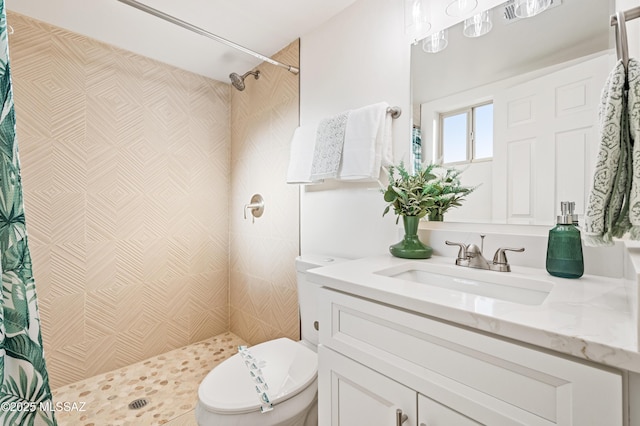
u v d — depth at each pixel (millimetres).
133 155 1890
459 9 1043
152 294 1972
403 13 1278
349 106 1486
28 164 1540
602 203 559
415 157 1239
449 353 615
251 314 2131
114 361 1815
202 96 2205
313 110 1668
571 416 474
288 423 974
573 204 827
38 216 1569
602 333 472
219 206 2299
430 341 645
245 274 2189
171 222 2057
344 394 834
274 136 1935
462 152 1112
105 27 1638
